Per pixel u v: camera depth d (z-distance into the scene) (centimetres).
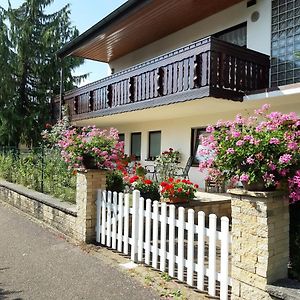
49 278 455
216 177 360
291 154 312
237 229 346
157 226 478
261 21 928
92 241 616
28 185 1043
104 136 657
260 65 865
